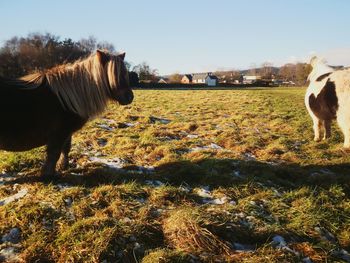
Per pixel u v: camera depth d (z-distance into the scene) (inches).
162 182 113.1
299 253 80.7
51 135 104.9
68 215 89.1
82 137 173.3
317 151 163.2
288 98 498.9
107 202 96.6
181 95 554.9
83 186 105.0
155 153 147.0
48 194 98.6
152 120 243.6
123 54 111.3
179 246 79.1
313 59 185.2
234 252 79.3
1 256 75.0
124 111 296.7
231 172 126.6
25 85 101.1
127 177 114.0
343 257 82.7
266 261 76.2
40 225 84.4
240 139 183.2
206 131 206.2
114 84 106.3
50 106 101.3
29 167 124.2
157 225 86.4
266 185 114.9
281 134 202.4
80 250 75.5
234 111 313.1
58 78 102.4
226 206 97.0
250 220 91.2
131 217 89.6
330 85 163.2
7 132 98.1
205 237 81.0
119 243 78.0
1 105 95.6
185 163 129.1
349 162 145.1
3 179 112.9
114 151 149.5
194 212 88.6
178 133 195.8
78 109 104.1
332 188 113.9
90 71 106.0
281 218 94.4
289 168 132.4
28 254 75.0
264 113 299.6
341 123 162.9
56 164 112.0
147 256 74.6
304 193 109.4
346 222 96.3
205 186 111.4
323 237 88.0
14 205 92.2
